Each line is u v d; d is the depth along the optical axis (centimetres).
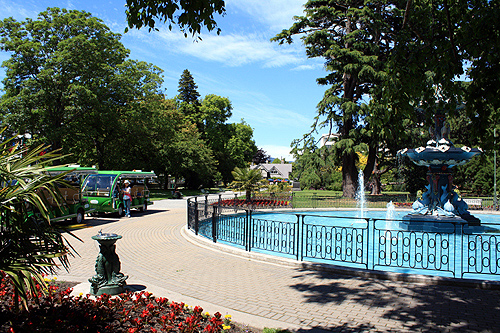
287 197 2567
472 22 598
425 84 669
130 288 634
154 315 483
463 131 3925
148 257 938
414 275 711
